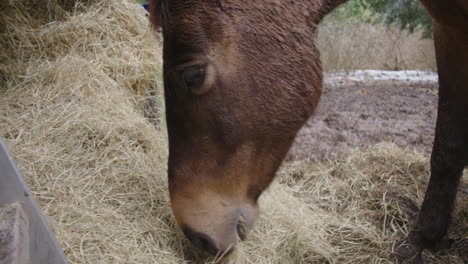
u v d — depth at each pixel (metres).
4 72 2.84
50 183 2.20
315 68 1.75
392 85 6.67
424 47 8.00
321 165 3.52
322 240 2.62
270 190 2.87
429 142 4.08
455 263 2.54
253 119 1.70
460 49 2.15
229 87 1.64
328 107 5.33
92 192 2.22
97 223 2.01
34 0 3.11
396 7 6.46
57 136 2.47
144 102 3.09
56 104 2.67
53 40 2.99
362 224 2.80
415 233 2.59
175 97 1.69
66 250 1.81
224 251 1.84
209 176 1.77
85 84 2.79
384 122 4.71
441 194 2.48
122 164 2.45
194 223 1.80
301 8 1.70
